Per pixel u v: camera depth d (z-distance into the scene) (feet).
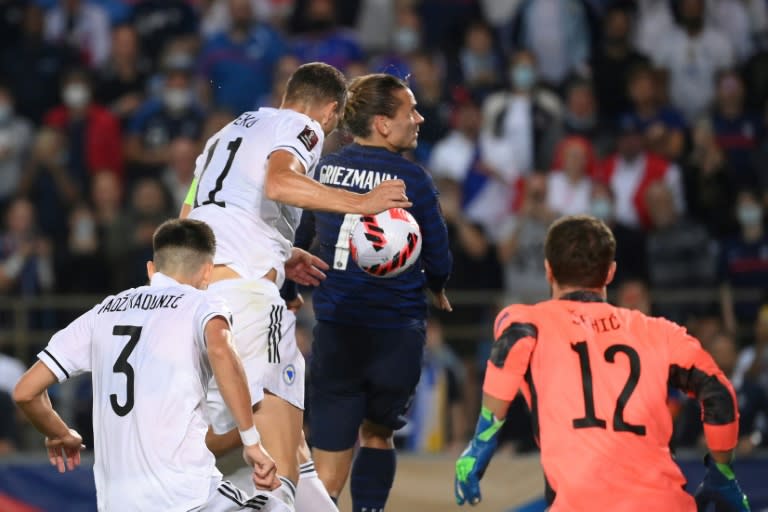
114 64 153.89
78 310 124.88
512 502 95.35
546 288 127.75
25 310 121.49
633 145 140.77
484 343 121.60
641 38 166.30
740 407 104.94
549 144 143.43
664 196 133.49
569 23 160.15
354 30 168.66
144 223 130.11
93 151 143.23
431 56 145.89
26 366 120.98
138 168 143.84
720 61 163.43
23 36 159.53
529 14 160.56
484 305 125.59
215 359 55.31
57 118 147.23
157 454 55.26
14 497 96.94
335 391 68.74
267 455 54.95
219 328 56.03
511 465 95.91
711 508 77.61
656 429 54.95
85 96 145.79
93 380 57.57
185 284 58.65
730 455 56.08
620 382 55.31
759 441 104.42
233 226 61.36
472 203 138.72
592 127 146.61
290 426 61.26
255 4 166.30
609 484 53.98
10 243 131.64
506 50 160.76
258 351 60.34
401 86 67.72
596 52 157.69
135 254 127.75
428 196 66.59
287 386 61.41
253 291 60.49
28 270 128.77
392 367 67.97
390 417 69.36
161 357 56.03
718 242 136.87
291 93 63.31
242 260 61.05
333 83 63.31
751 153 153.69
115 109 149.79
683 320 124.57
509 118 143.33
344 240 67.62
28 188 141.49
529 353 56.54
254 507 56.54
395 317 67.87
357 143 67.72
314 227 70.13
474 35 155.02
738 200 140.36
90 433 114.73
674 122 152.46
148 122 144.66
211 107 149.07
